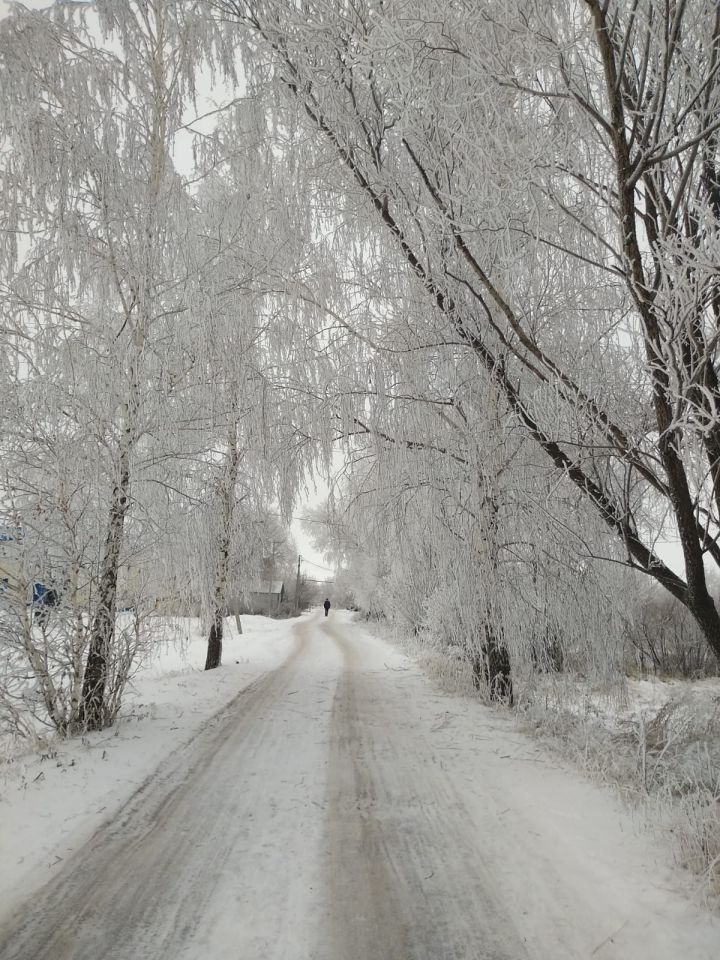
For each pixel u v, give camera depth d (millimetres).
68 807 4363
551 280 5793
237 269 8047
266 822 4156
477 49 3654
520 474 7039
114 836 3881
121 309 7879
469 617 8078
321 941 2699
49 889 3168
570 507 6070
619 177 3604
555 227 4672
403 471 7473
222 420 8133
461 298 5523
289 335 7754
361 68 4070
